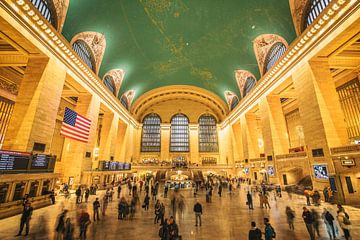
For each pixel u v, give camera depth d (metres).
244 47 20.69
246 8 16.56
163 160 37.44
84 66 16.91
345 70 16.28
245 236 6.05
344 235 5.48
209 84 32.81
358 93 16.03
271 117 19.97
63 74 14.59
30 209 6.34
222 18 18.42
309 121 13.87
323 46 12.63
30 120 11.61
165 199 13.45
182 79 32.97
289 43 15.98
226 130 36.53
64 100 23.03
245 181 26.42
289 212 6.86
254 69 22.41
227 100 34.06
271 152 19.41
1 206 8.10
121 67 23.72
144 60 24.62
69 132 13.69
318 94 13.30
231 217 8.46
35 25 11.42
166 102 41.41
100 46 18.86
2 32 10.60
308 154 13.94
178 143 39.66
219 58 24.23
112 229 6.82
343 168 11.02
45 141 12.50
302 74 14.61
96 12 15.30
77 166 17.56
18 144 11.12
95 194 15.37
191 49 23.59
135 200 9.29
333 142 12.30
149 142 39.59
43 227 6.94
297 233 6.29
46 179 11.21
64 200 12.76
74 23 14.59
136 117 38.19
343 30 11.12
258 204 11.50
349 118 16.86
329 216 5.86
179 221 7.89
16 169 9.24
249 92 23.95
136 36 20.14
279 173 18.34
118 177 24.81
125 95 30.69
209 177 27.33
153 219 8.25
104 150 24.28
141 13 17.67
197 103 41.47
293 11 14.48
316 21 12.28
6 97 16.36
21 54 13.19
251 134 26.36
